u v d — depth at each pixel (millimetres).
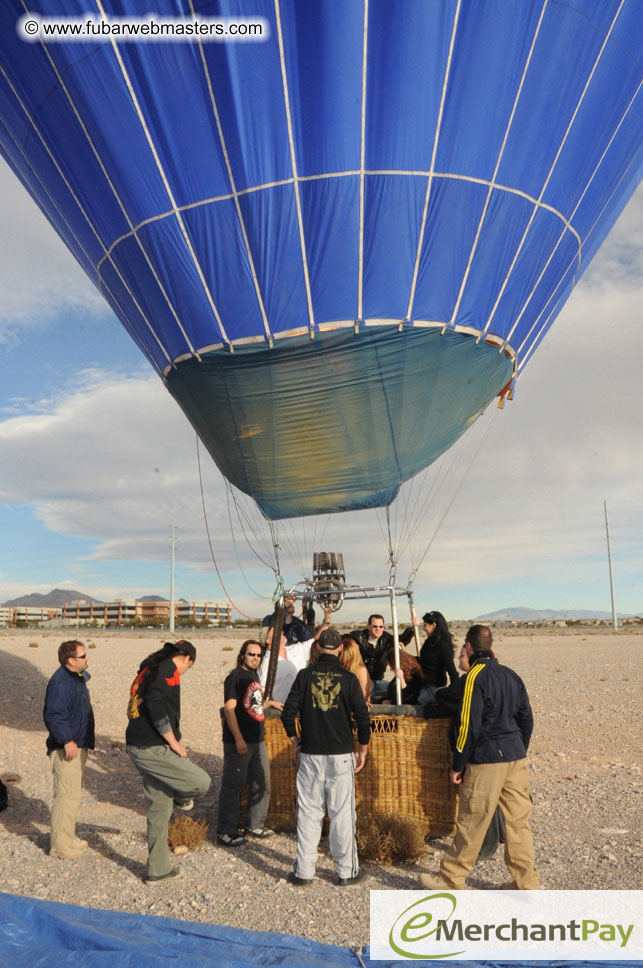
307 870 5906
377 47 7715
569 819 7602
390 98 7781
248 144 7953
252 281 8164
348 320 8102
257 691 7070
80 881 6012
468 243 8234
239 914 5336
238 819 7105
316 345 8250
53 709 6488
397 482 9312
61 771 6602
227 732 7000
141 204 8398
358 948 4695
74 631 66875
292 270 8070
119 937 4535
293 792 7293
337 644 6102
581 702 16453
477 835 5523
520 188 8414
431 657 7879
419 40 7715
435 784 6863
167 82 8086
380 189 7883
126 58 8148
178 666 6352
